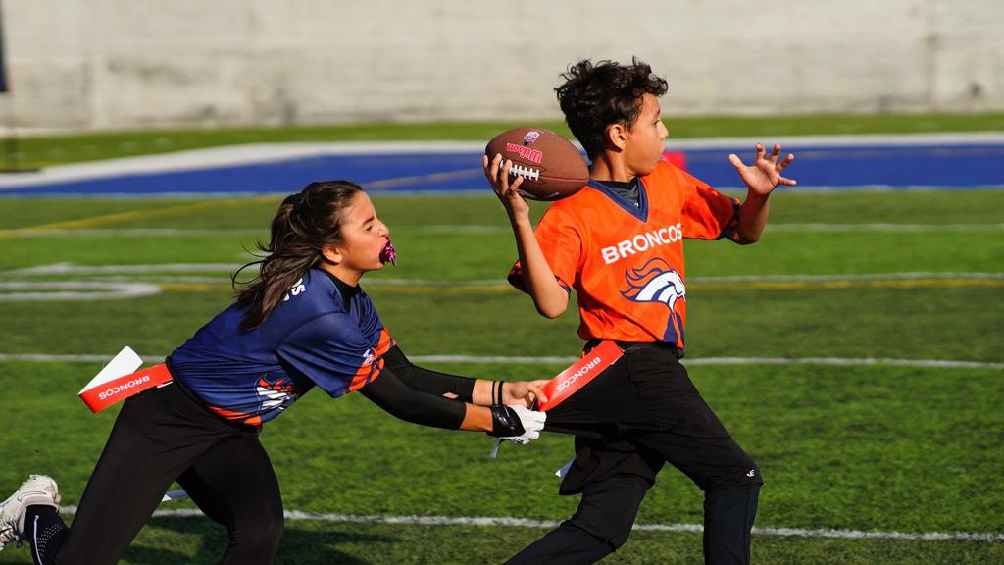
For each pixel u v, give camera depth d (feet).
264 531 35.86
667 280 37.22
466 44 298.35
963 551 44.47
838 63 289.74
